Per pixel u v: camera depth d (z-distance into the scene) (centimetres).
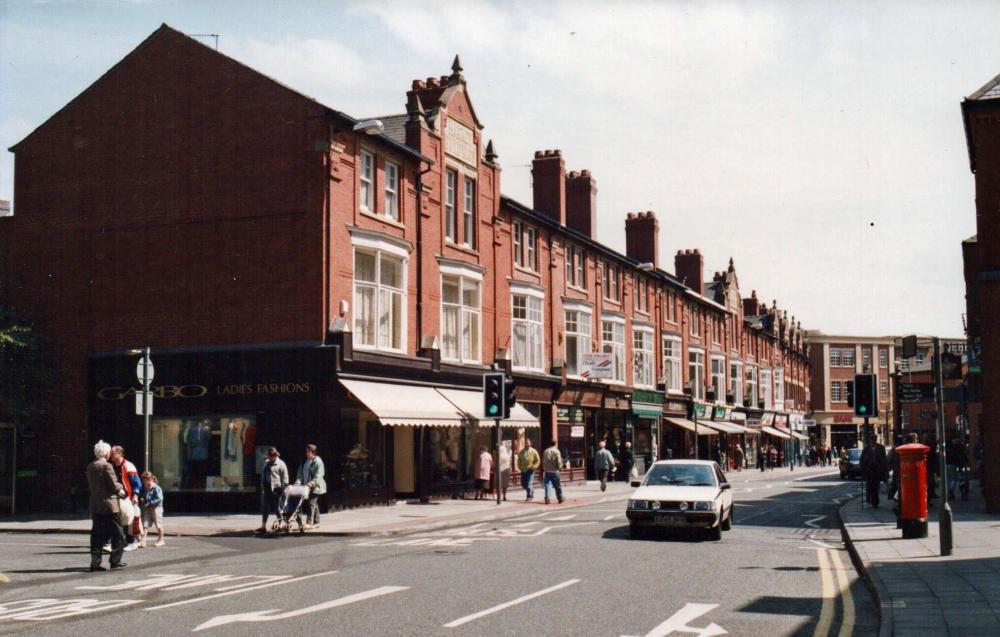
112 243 2728
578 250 4316
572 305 4159
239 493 2517
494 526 2123
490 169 3509
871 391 2420
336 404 2547
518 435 3653
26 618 994
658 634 895
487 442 3447
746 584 1216
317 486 2067
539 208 4272
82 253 2755
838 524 2155
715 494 1817
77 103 2802
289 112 2570
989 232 2286
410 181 2956
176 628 930
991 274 2270
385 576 1294
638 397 4819
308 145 2545
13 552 1703
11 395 2630
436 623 947
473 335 3341
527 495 2933
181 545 1806
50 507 2698
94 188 2761
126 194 2727
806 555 1542
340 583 1230
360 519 2288
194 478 2572
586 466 4344
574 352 4191
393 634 894
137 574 1368
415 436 2980
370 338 2708
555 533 1914
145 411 2050
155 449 2619
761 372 7831
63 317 2753
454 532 1994
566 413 4059
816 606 1052
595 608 1034
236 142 2622
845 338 10600
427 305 3011
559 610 1021
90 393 2698
